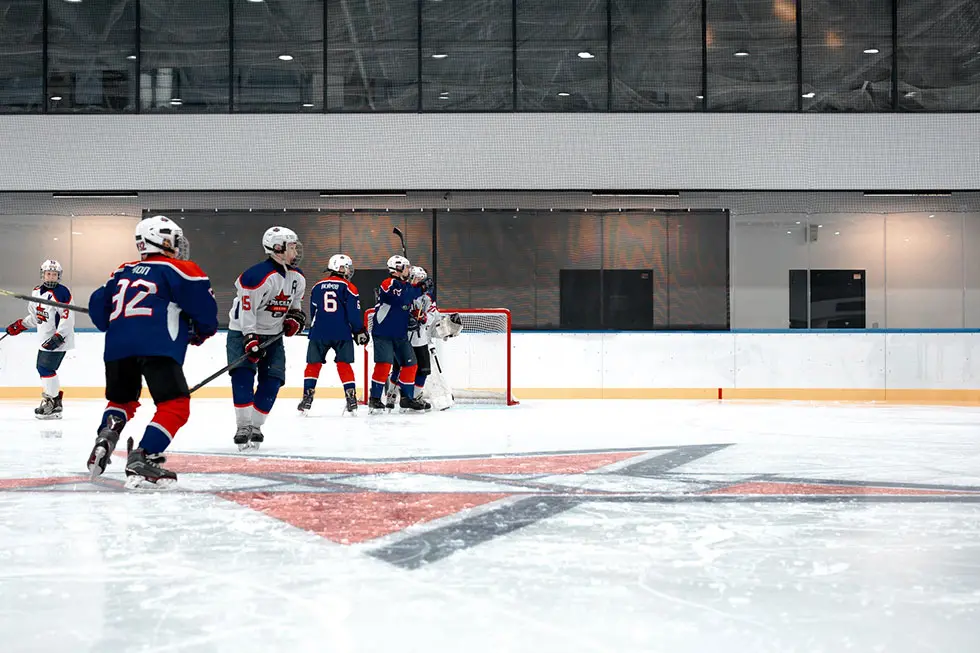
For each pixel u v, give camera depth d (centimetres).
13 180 1423
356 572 254
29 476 458
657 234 1382
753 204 1435
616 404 1173
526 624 205
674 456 553
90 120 1425
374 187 1422
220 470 479
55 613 216
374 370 946
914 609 217
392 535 305
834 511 354
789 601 224
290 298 608
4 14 1423
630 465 505
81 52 1426
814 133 1430
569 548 285
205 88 1424
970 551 281
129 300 409
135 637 197
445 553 278
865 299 1423
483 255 1380
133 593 233
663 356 1304
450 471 476
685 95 1427
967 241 1422
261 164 1423
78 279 1426
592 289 1380
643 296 1380
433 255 1379
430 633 199
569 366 1305
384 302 937
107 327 424
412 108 1421
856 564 263
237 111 1423
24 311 1415
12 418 914
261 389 601
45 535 306
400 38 1421
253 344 526
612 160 1423
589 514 346
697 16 1422
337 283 919
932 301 1420
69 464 513
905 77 1430
